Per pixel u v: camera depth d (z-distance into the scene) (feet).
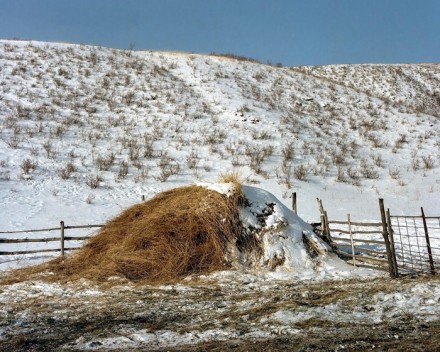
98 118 95.09
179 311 22.84
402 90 183.52
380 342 16.07
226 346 16.51
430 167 83.46
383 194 70.79
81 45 144.56
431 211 61.41
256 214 36.52
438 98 180.86
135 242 34.78
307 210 61.21
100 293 28.30
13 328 20.45
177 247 33.83
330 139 97.04
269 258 33.78
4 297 27.73
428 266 32.86
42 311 23.81
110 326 20.29
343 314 20.49
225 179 39.42
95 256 36.09
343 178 76.48
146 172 73.20
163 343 17.44
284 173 76.38
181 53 158.81
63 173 68.39
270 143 89.81
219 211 35.73
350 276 30.66
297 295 25.04
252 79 133.69
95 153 79.30
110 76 119.85
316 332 17.80
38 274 34.06
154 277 31.71
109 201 61.41
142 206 39.88
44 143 80.07
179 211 36.37
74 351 16.89
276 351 15.58
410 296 22.88
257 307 22.66
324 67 218.79
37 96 100.37
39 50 130.93
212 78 127.44
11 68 114.21
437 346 15.26
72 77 115.03
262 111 106.52
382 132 104.01
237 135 92.89
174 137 89.97
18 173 67.82
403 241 43.73
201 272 32.71
